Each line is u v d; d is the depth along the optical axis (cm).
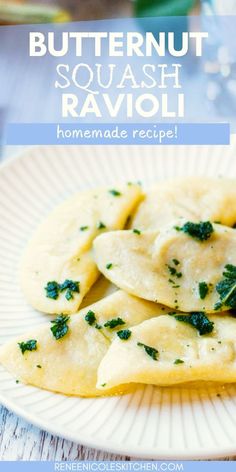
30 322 39
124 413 33
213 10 57
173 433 32
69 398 34
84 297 40
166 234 40
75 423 33
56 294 39
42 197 47
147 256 39
